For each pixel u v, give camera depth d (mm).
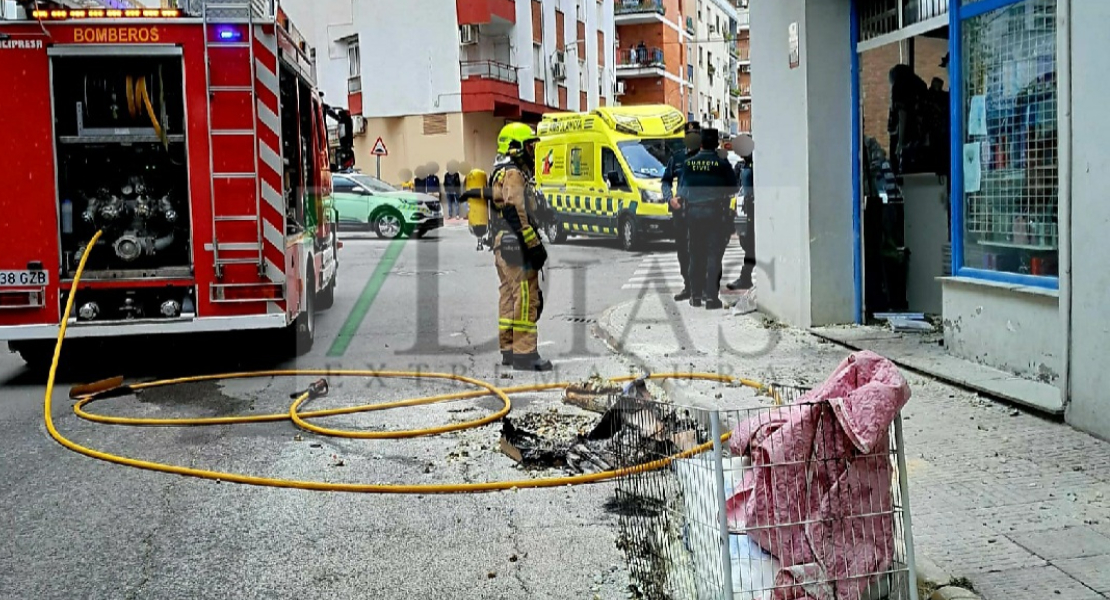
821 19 9859
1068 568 4301
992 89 7566
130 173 9344
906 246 10172
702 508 3691
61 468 6465
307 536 5172
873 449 3688
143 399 8500
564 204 24188
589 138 23281
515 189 9117
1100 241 5898
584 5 55031
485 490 5809
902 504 3732
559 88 50750
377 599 4406
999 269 7602
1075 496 5105
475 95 42031
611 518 5305
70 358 10562
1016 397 6668
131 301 9023
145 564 4844
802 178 10141
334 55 45656
